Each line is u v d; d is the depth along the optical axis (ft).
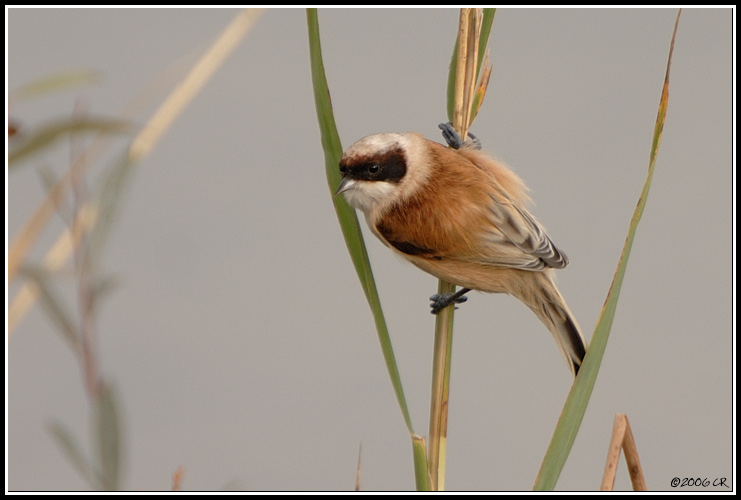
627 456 21.42
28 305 11.24
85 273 9.14
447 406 23.26
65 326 9.13
